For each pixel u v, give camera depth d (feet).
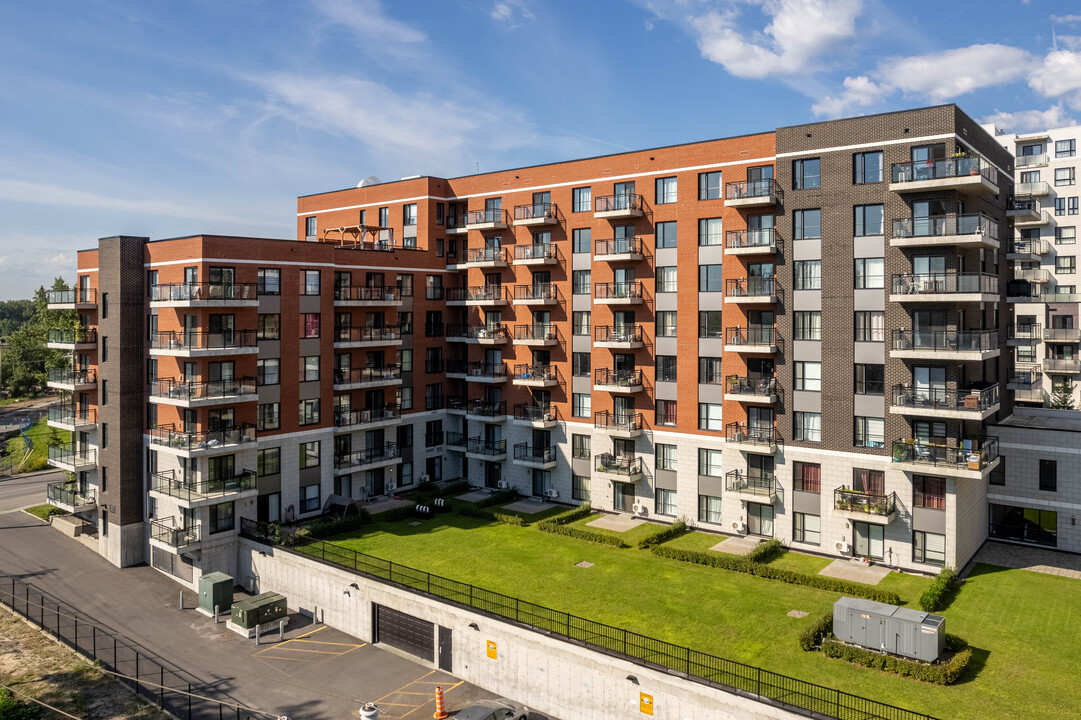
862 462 122.83
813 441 128.47
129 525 144.66
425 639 103.40
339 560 121.08
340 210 203.31
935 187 113.09
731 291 136.05
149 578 138.41
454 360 187.42
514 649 91.86
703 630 94.89
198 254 135.13
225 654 106.11
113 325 144.66
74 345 155.22
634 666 81.05
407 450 178.29
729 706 74.38
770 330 131.95
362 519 147.02
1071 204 228.22
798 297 129.70
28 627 116.06
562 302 164.76
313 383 153.38
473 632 96.43
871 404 122.42
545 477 170.09
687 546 132.16
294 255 149.38
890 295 117.80
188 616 120.67
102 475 150.00
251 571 133.08
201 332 133.18
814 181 128.16
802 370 129.70
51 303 164.45
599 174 157.58
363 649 107.76
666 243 148.36
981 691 78.64
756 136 135.33
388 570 114.42
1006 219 147.02
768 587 110.93
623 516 154.10
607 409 157.48
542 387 168.45
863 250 122.83
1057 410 154.40
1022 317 225.76
